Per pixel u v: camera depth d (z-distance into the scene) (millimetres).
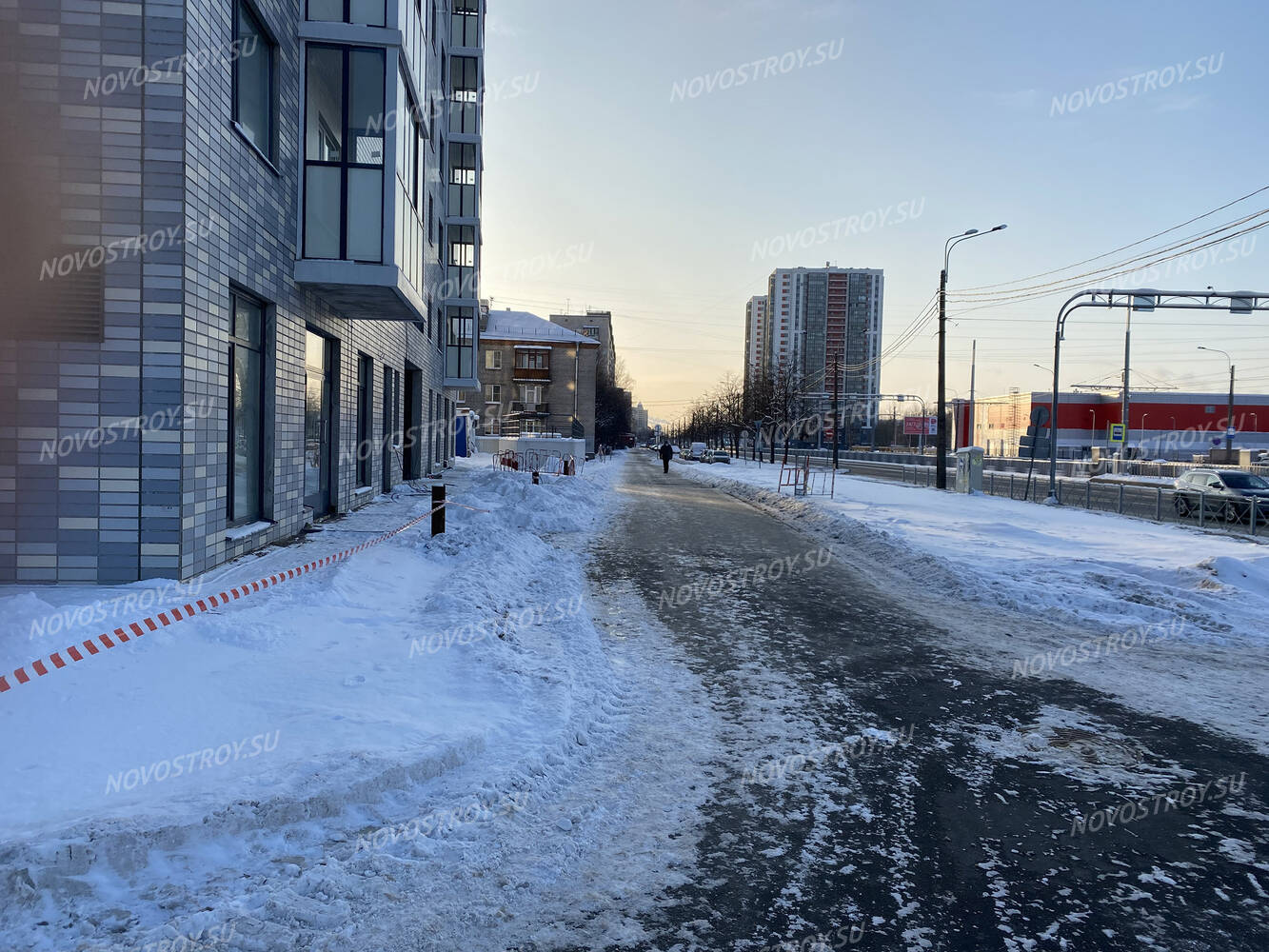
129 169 7184
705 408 102312
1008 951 2998
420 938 2934
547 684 5766
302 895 3117
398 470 20109
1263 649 8047
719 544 14234
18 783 3678
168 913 2959
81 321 7145
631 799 4223
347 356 14086
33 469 7148
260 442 10211
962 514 20469
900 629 8320
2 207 7020
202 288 7730
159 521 7320
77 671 4910
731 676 6484
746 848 3729
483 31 30281
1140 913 3277
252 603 6820
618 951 2926
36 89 7078
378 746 4301
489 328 68625
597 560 12086
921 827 3988
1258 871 3643
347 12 11055
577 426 57781
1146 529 18484
